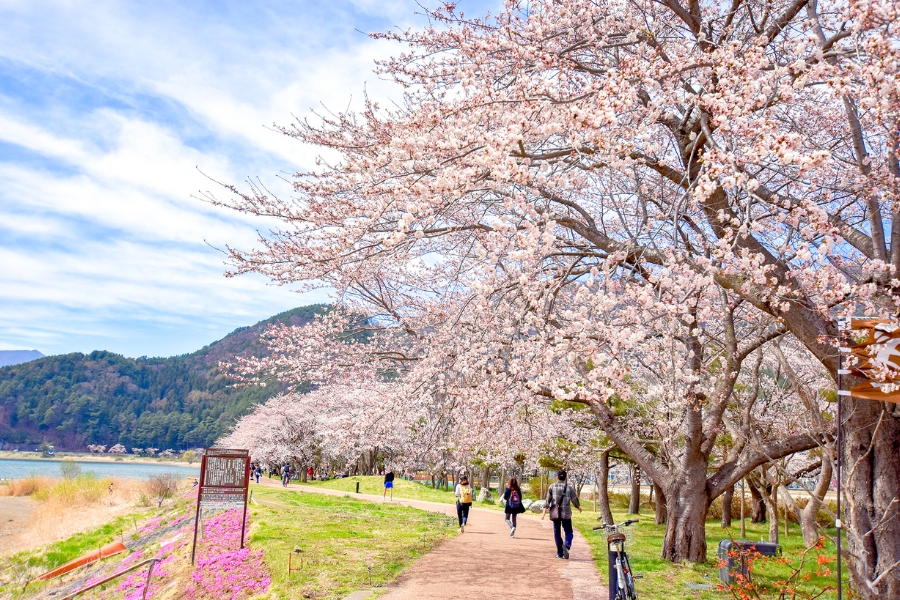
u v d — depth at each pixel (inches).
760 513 996.6
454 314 461.7
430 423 529.0
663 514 874.8
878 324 242.5
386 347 656.4
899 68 230.1
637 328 285.3
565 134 366.6
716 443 706.8
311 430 1980.8
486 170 272.7
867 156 305.3
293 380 576.1
